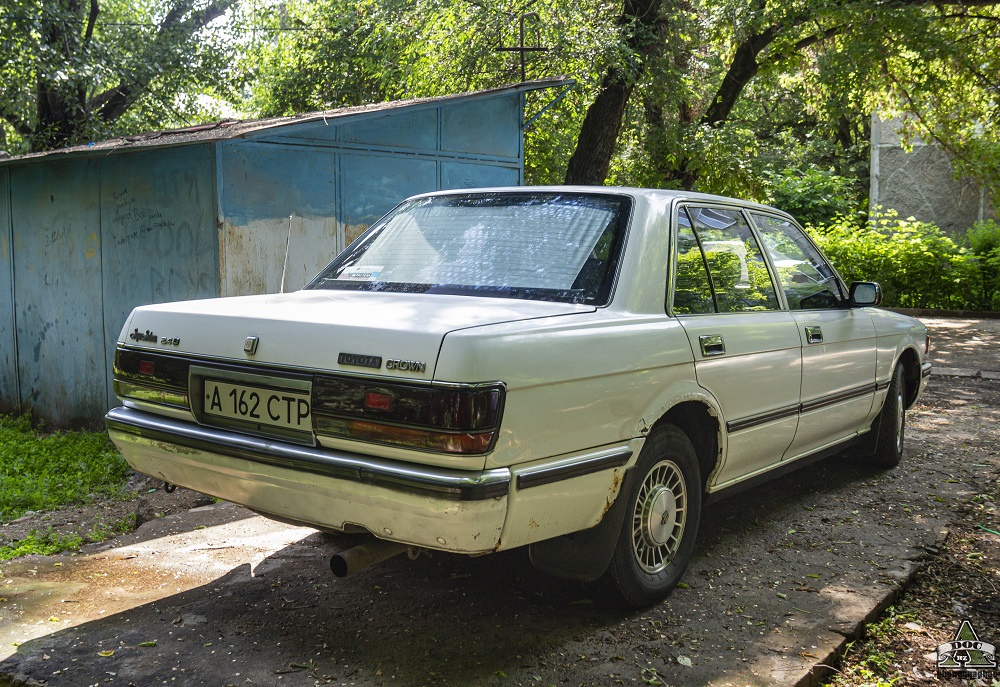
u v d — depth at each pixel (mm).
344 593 3723
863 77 12898
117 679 2959
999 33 13500
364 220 7781
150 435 3346
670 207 3820
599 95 12836
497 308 3164
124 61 15031
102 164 7199
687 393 3516
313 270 7340
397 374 2725
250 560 4129
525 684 2969
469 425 2633
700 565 4133
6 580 3875
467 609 3570
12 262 8117
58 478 5770
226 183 6574
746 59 14609
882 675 3209
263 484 3057
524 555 4207
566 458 2980
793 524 4789
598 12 12898
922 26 12133
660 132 13797
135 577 3918
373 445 2764
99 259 7352
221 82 17000
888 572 4066
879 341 5477
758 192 14109
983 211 19797
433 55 13977
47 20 13266
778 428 4285
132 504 5203
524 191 4047
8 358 8305
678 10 13414
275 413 3010
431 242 3922
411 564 4074
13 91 13969
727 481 4047
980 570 4215
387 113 7680
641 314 3416
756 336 4027
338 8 19078
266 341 3041
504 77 13672
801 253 4953
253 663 3086
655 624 3457
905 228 18703
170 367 3320
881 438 5891
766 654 3215
